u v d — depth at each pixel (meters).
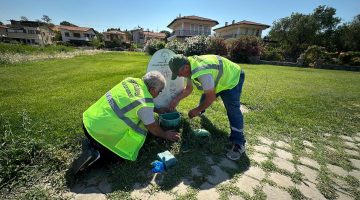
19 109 4.25
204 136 3.14
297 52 35.88
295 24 36.44
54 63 14.43
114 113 2.34
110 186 2.20
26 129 3.00
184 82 3.98
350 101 5.89
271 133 3.51
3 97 5.26
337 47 36.91
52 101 4.90
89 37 71.94
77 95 5.45
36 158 2.49
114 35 72.81
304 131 3.65
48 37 65.19
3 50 16.62
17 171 2.26
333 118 4.32
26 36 56.09
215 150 2.85
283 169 2.58
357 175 2.56
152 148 2.82
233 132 2.86
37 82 7.29
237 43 22.14
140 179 2.29
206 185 2.26
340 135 3.62
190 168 2.52
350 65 20.64
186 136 3.15
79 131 3.23
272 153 2.93
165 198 2.06
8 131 3.02
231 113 2.83
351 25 34.75
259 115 4.24
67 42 59.94
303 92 6.69
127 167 2.42
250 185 2.29
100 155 2.42
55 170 2.36
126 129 2.41
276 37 39.72
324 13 36.88
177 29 50.00
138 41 78.88
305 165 2.70
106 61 16.61
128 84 2.43
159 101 3.79
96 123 2.34
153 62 3.54
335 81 9.69
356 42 33.81
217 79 2.66
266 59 23.52
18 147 2.58
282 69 15.17
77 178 2.25
